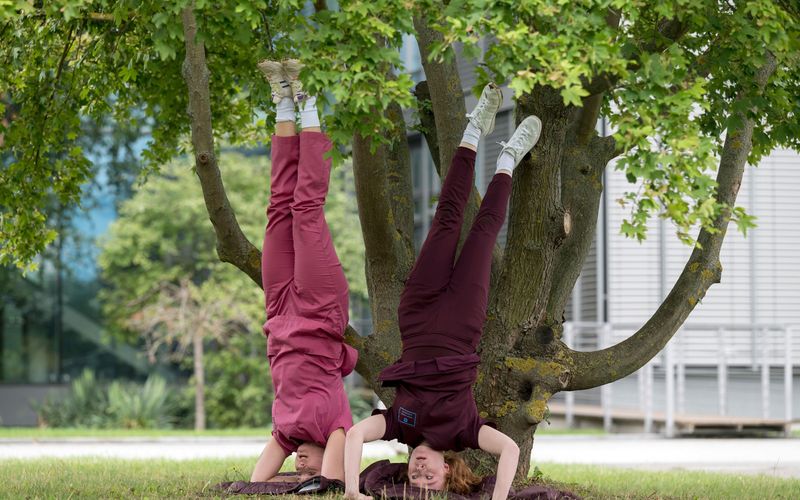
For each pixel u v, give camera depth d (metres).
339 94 7.96
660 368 28.69
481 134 10.10
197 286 34.06
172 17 8.49
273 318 10.52
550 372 11.27
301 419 10.16
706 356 27.16
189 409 34.19
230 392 33.28
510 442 9.40
